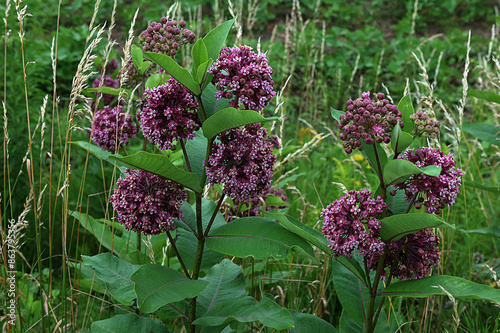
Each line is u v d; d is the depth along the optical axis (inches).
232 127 29.4
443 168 29.7
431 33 125.8
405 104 31.5
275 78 88.5
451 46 109.5
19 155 49.5
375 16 135.3
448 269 44.1
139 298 28.5
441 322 42.0
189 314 33.0
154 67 41.3
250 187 30.2
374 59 103.0
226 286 34.8
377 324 33.9
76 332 38.7
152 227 31.3
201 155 33.5
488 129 43.7
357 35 112.0
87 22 111.5
